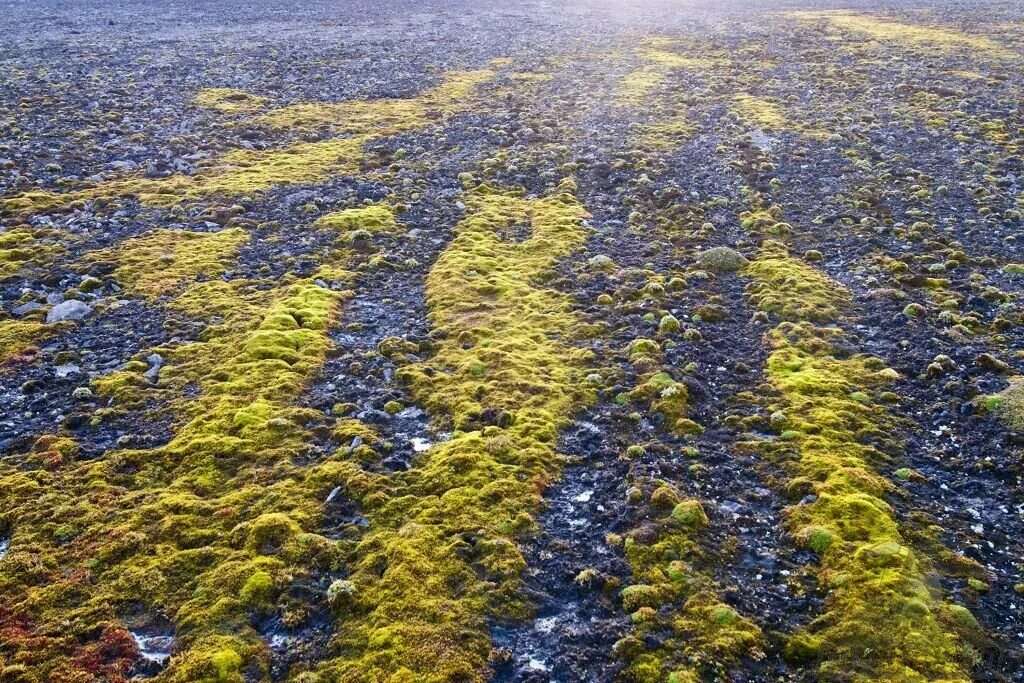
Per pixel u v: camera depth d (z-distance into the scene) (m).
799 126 27.97
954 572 8.23
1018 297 14.84
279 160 23.92
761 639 7.39
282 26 51.62
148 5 60.75
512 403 11.34
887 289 15.20
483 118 29.47
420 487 9.56
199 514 9.01
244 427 10.67
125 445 10.30
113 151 24.09
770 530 8.90
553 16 59.75
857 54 41.44
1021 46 42.22
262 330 13.23
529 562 8.42
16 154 23.22
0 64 35.94
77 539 8.61
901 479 9.73
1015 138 26.14
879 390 11.75
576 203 20.75
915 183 22.00
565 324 13.96
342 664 7.12
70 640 7.34
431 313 14.40
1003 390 11.26
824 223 19.16
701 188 21.95
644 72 38.34
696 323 14.04
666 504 9.15
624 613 7.74
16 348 12.80
